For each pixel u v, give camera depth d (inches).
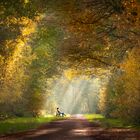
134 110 2696.9
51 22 2987.2
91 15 2055.9
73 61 2965.1
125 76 2573.8
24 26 2501.2
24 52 4015.8
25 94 4485.7
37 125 3284.9
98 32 2465.6
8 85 3499.0
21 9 2116.1
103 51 3034.0
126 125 2923.2
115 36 2578.7
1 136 2076.8
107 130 2496.3
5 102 3833.7
